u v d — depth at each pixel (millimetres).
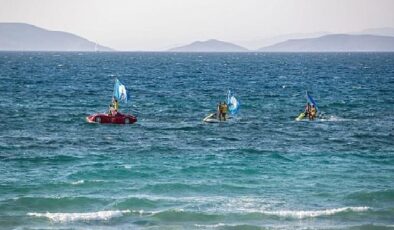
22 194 70062
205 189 72875
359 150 98812
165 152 95500
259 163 87688
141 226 60312
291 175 80375
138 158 90500
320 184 75750
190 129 118375
